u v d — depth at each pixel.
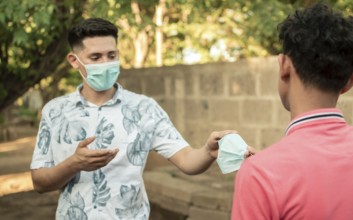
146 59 12.47
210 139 2.21
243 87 6.55
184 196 5.75
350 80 1.42
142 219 2.43
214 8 7.13
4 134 17.42
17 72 5.48
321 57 1.34
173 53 12.94
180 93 7.54
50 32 5.12
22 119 22.50
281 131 6.12
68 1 4.73
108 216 2.34
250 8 6.37
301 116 1.40
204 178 6.31
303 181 1.30
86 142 2.15
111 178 2.36
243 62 6.52
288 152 1.34
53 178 2.28
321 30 1.35
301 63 1.37
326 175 1.31
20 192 7.78
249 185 1.31
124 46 13.37
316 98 1.39
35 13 4.01
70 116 2.43
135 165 2.40
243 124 6.58
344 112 2.57
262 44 8.13
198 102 7.25
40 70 5.56
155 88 7.99
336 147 1.35
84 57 2.42
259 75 6.34
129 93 2.53
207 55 11.07
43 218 6.39
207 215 5.45
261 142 6.36
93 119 2.42
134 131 2.42
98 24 2.42
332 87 1.38
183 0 4.82
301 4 5.83
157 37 11.66
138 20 5.00
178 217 5.84
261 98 6.32
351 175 1.32
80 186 2.36
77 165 2.17
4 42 5.16
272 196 1.29
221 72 6.84
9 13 3.95
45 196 7.43
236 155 1.90
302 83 1.39
